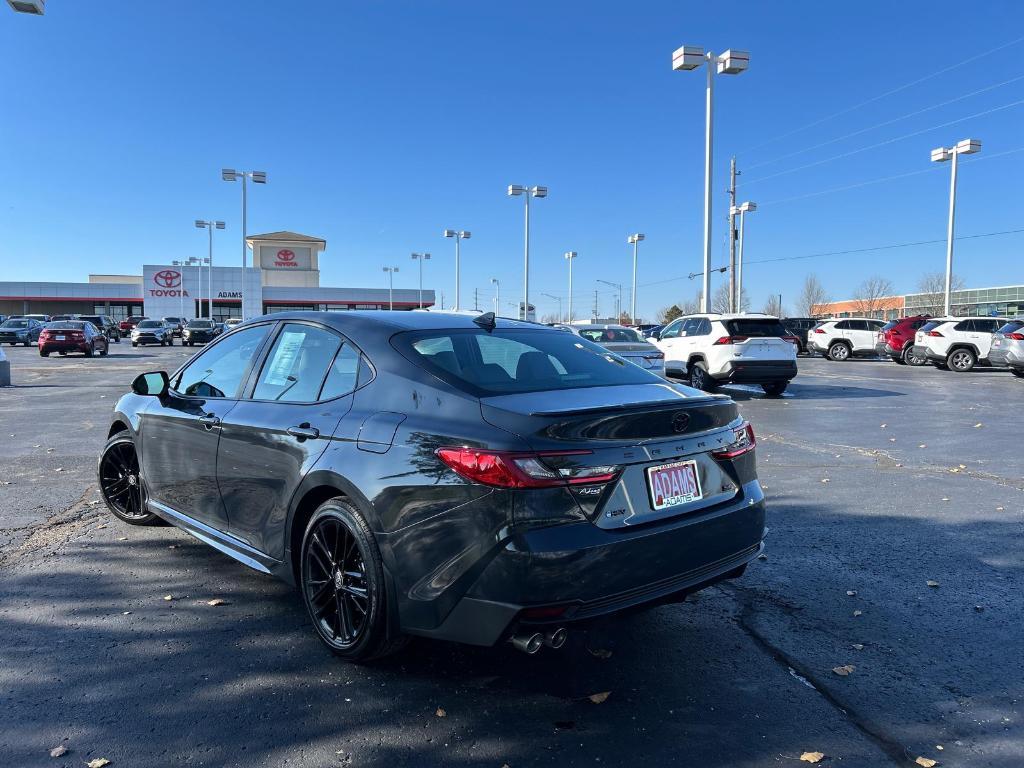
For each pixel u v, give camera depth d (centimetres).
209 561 469
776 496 653
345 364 360
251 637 362
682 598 319
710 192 2356
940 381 1881
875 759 269
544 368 364
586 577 276
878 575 455
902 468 776
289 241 8112
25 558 470
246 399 406
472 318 405
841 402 1402
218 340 467
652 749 273
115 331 5181
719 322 1462
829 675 331
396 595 303
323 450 335
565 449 280
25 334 3962
